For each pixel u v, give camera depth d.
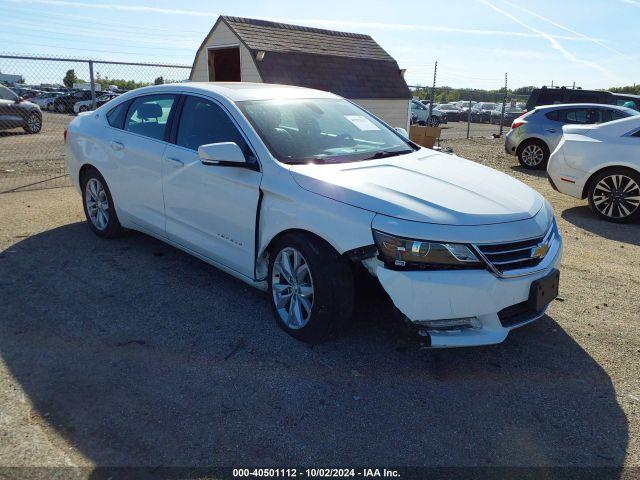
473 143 18.22
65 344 3.45
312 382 3.13
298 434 2.70
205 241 4.14
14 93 16.02
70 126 5.57
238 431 2.71
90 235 5.56
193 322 3.80
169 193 4.36
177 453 2.54
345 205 3.20
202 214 4.08
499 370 3.34
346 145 4.11
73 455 2.51
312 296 3.40
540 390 3.14
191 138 4.23
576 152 7.23
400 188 3.31
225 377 3.16
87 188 5.41
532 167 11.92
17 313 3.84
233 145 3.59
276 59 14.03
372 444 2.65
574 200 8.37
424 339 3.07
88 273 4.58
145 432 2.68
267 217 3.57
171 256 5.03
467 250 3.00
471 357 3.47
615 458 2.60
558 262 3.45
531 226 3.24
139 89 4.96
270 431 2.72
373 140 4.37
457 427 2.80
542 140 11.65
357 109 4.80
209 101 4.20
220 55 15.46
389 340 3.63
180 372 3.19
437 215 3.06
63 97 24.30
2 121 15.38
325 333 3.37
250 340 3.58
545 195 8.77
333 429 2.75
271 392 3.03
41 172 9.24
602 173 7.03
